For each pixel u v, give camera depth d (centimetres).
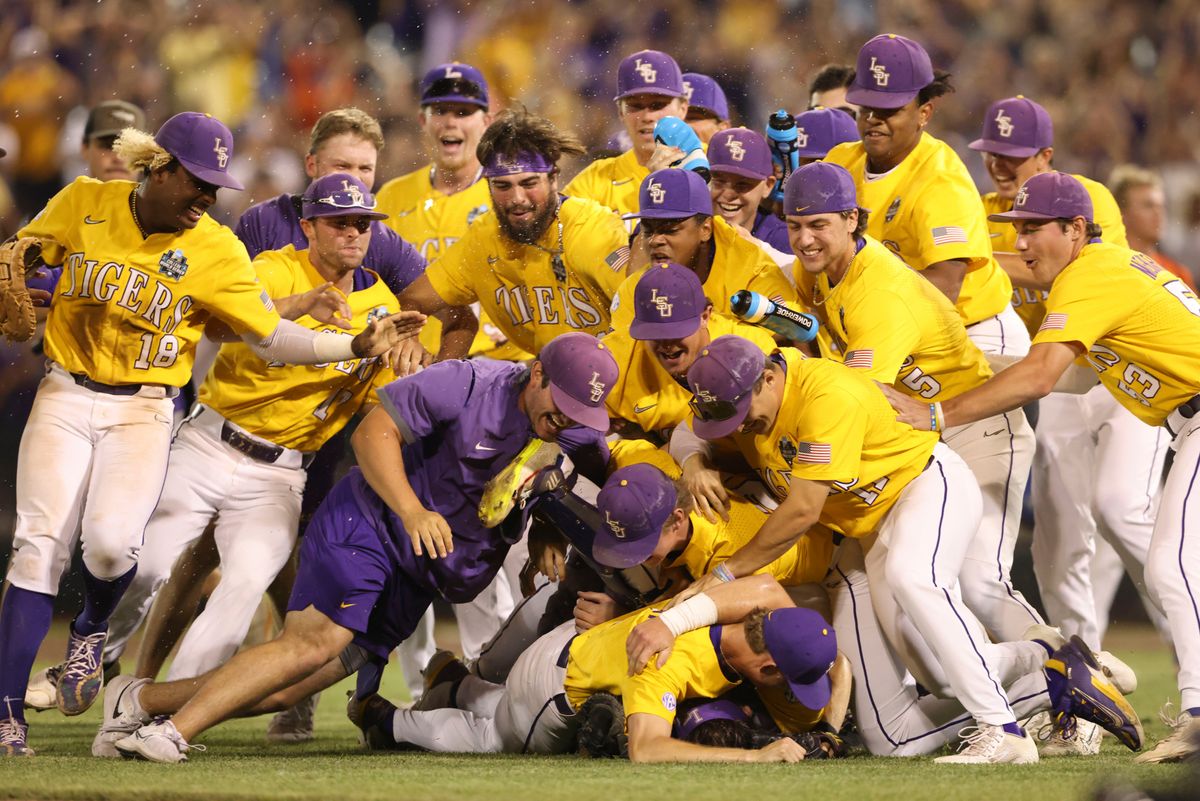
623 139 3048
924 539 1900
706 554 1936
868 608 2009
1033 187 2023
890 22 5575
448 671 2145
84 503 2041
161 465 2045
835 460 1817
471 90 2812
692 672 1834
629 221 2647
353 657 2000
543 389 1850
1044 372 1969
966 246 2245
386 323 2033
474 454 1891
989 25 5653
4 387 4203
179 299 2025
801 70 5431
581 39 5375
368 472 1881
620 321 2077
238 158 4981
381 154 5091
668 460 2009
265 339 2070
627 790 1560
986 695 1847
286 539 2191
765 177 2264
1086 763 1833
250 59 5197
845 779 1647
